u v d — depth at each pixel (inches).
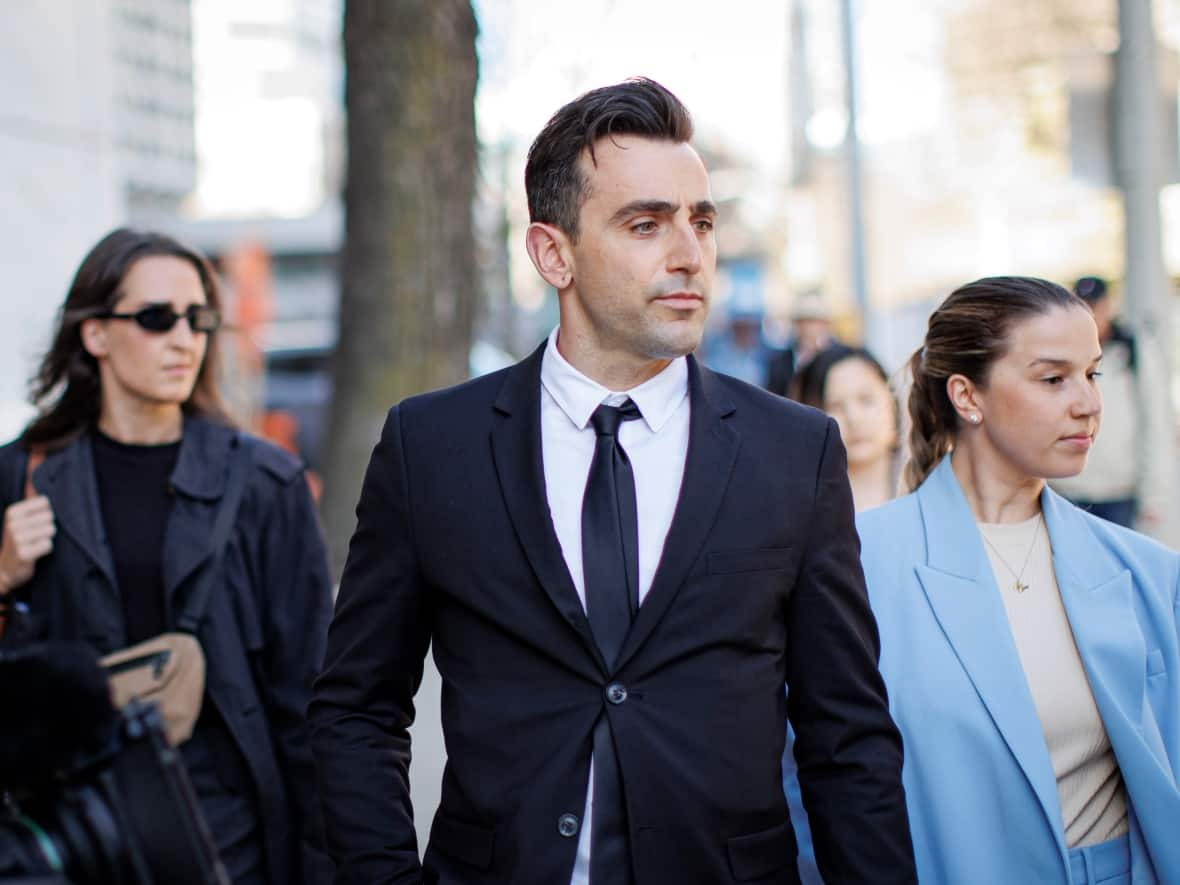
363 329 233.8
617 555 84.6
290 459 123.3
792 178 839.7
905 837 85.7
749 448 87.3
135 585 116.3
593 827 81.0
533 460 86.8
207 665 114.0
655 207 83.8
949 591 102.4
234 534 118.0
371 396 232.7
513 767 82.3
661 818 80.6
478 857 82.5
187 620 114.4
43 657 61.1
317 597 120.0
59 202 394.9
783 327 671.1
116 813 60.7
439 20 232.5
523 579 84.6
